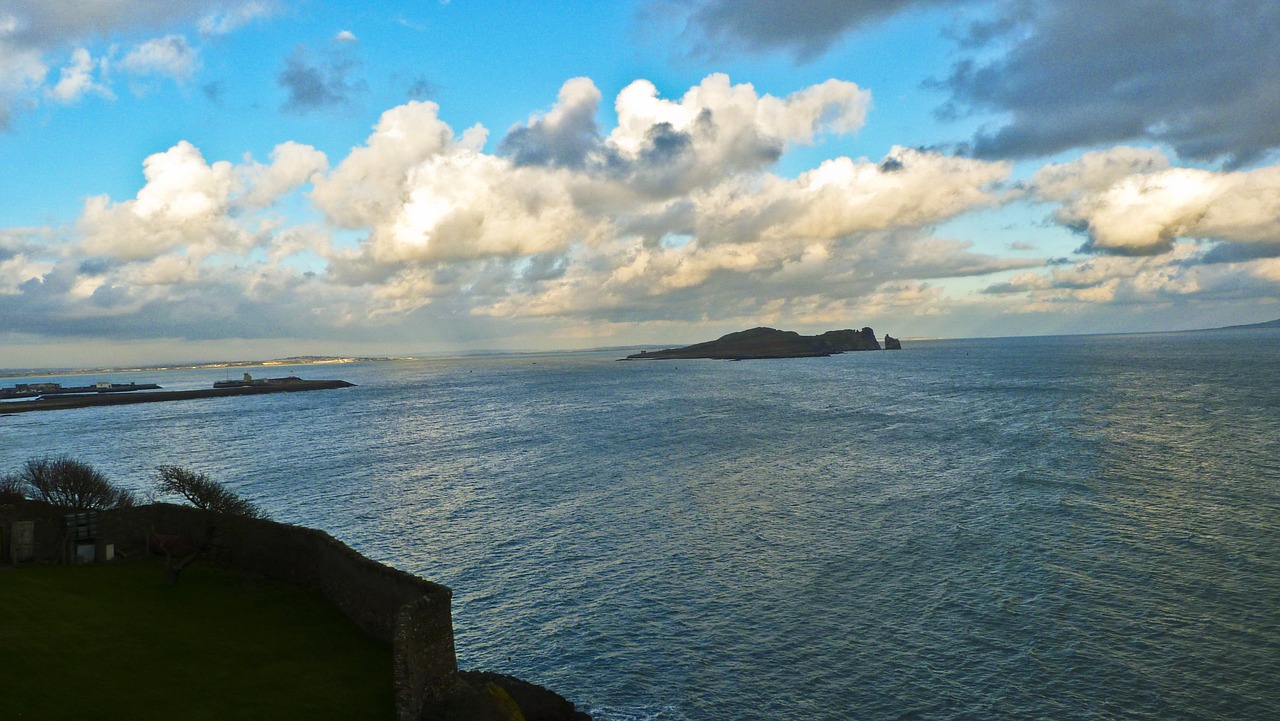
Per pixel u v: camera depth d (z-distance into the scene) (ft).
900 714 93.04
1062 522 167.94
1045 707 92.94
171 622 75.46
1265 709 90.27
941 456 260.83
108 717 55.11
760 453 281.95
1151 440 275.80
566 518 189.26
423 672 64.23
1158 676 98.58
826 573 141.08
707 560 151.53
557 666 108.58
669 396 583.99
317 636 74.74
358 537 177.17
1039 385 555.69
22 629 68.33
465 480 247.09
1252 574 131.44
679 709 96.17
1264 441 265.75
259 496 228.63
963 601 124.98
